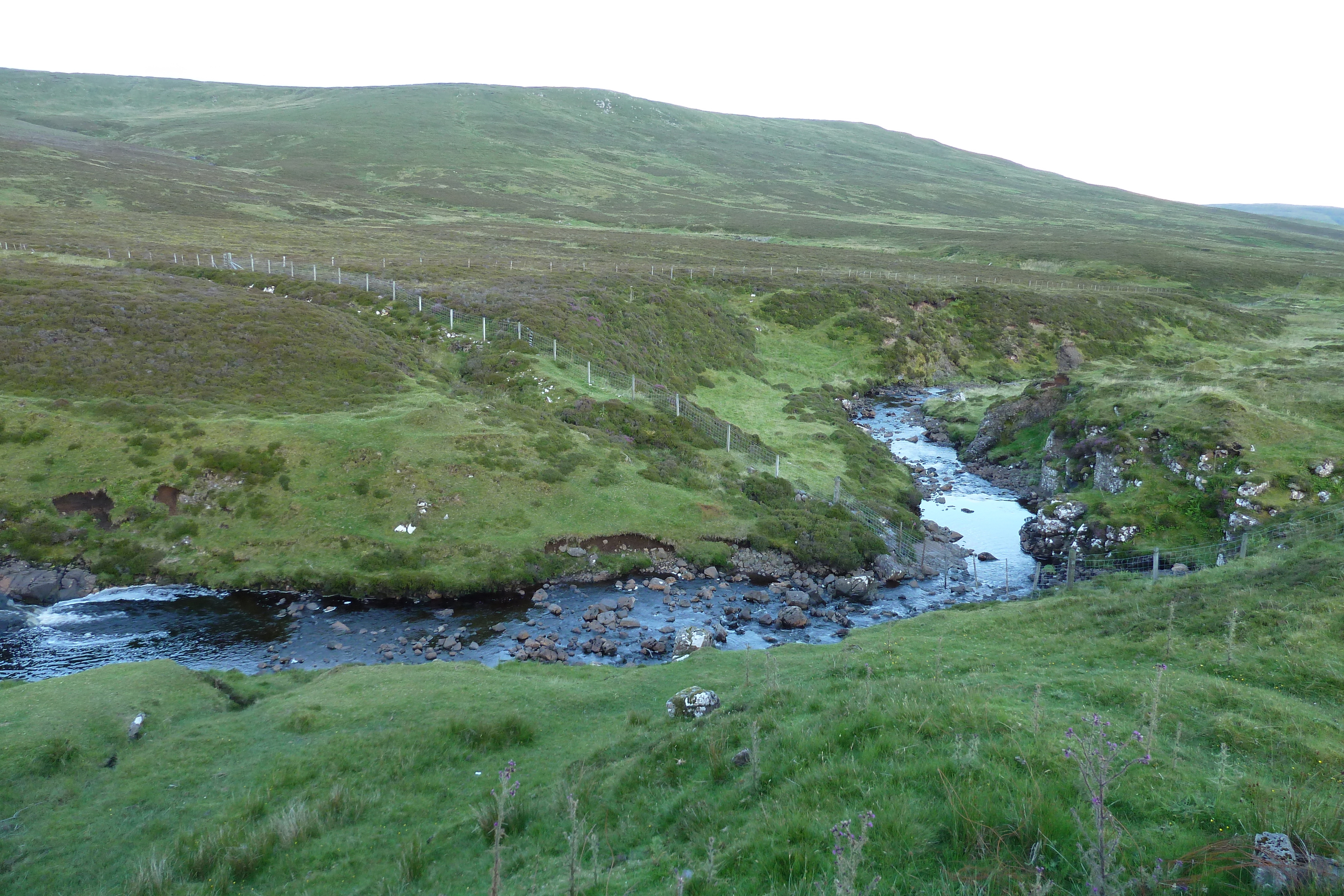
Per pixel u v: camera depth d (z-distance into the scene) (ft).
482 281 238.07
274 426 125.90
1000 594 108.47
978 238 542.98
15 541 104.01
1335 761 31.35
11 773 49.29
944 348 267.18
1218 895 22.34
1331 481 110.52
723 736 41.78
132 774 51.01
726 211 643.04
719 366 218.79
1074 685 43.80
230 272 226.79
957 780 29.78
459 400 145.48
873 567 115.65
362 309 200.85
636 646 89.40
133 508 110.42
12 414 121.60
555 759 51.21
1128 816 27.50
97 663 82.99
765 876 26.35
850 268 366.84
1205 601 57.47
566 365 173.68
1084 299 307.17
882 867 25.40
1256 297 380.99
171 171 542.98
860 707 39.50
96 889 39.52
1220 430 121.80
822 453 162.61
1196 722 36.55
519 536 111.86
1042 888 22.00
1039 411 175.63
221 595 100.12
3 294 159.84
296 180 601.62
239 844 41.39
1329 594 52.65
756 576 111.55
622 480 126.93
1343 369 163.73
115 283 183.01
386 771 49.85
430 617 96.37
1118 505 121.08
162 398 134.31
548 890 30.78
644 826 35.32
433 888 35.40
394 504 114.83
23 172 444.55
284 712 60.75
